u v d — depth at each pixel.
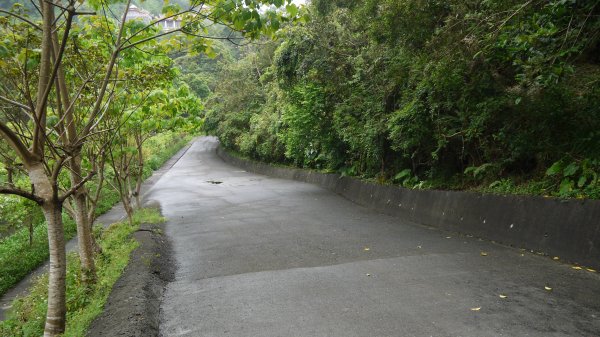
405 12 7.41
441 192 9.10
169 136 45.12
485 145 8.09
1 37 4.05
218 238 8.80
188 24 4.54
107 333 3.95
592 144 5.97
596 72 6.11
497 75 6.93
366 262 6.38
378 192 12.18
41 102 3.30
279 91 23.50
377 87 10.41
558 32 5.47
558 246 6.00
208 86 47.62
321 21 12.61
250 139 29.67
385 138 11.21
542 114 6.01
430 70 7.23
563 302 4.48
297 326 4.21
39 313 5.95
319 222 10.08
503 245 6.97
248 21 4.27
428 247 7.15
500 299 4.64
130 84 6.21
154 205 14.40
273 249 7.56
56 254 3.62
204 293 5.40
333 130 15.09
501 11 5.73
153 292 5.34
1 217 12.39
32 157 3.41
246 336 4.06
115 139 8.76
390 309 4.51
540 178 7.27
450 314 4.31
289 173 22.84
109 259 7.23
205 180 23.89
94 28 5.68
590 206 5.61
